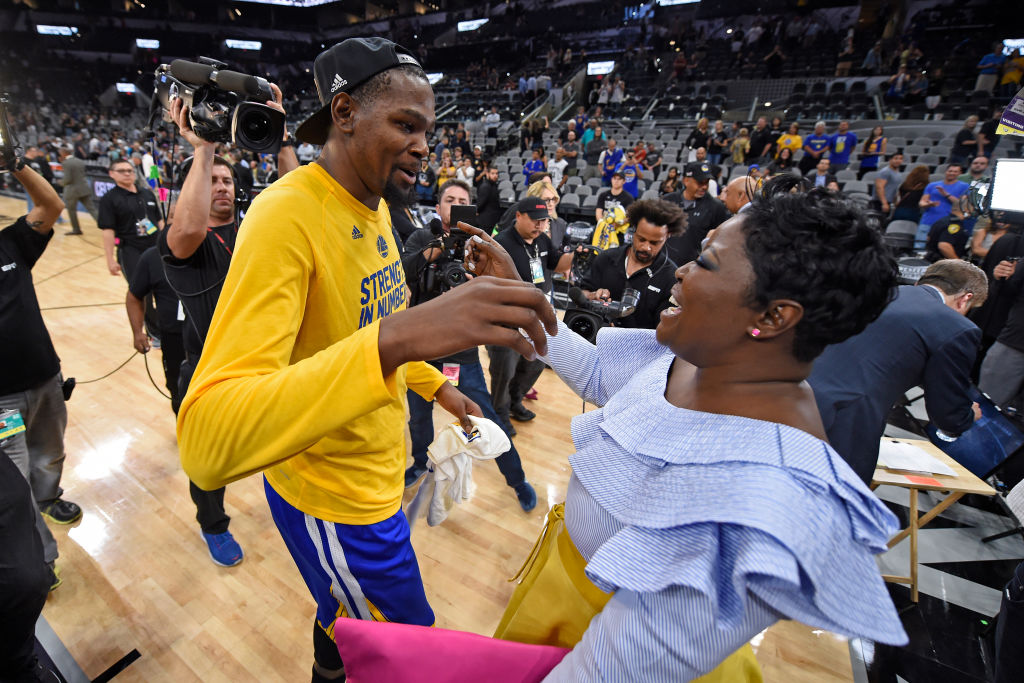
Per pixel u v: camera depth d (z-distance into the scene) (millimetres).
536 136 12039
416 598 1157
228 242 1877
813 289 462
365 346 476
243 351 611
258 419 496
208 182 1605
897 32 14281
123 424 2879
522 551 2104
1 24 21734
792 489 441
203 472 543
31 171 1657
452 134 13211
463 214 1585
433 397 1273
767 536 413
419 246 2318
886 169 6672
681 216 2141
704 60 15789
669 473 511
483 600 1866
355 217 848
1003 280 3066
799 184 515
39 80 22500
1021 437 2410
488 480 2549
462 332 468
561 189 8297
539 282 2439
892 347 1523
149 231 3943
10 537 1059
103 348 3910
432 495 1558
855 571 447
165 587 1843
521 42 21125
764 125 8781
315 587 1125
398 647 601
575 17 20375
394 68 751
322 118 815
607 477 577
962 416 1569
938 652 1755
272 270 674
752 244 485
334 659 1210
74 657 1580
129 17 23109
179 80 1295
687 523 451
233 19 24703
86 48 23094
